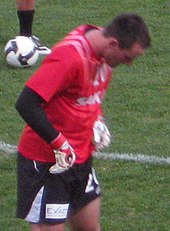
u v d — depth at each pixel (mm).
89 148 8836
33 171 8617
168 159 12375
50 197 8609
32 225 8703
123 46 8164
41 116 8156
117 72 16266
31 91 8133
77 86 8328
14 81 15672
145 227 10523
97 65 8352
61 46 8258
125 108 14500
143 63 16828
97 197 9047
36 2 20938
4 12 20250
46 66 8195
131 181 11711
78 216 9031
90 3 20875
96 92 8586
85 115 8547
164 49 17609
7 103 14664
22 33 17312
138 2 20938
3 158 12422
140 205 11070
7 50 16391
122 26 8156
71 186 8719
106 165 12172
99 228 9258
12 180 11758
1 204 11102
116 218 10758
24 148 8664
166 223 10633
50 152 8555
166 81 15852
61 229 8711
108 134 8938
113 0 21078
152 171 11992
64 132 8539
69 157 8297
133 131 13469
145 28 8219
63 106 8422
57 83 8156
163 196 11312
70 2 20953
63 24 19172
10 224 10617
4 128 13562
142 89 15406
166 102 14773
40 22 19281
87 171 8852
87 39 8305
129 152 12594
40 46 17016
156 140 13109
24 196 8680
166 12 20156
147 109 14445
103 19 19562
